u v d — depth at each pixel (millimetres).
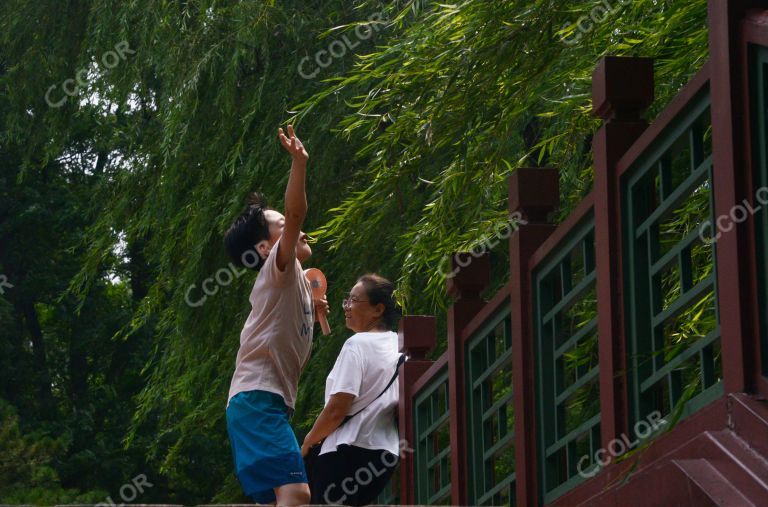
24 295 24828
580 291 3863
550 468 4109
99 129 15297
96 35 12055
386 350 5863
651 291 3418
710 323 4824
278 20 10703
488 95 5348
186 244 11445
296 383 4207
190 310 11305
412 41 5695
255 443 4039
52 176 24938
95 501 18391
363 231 6965
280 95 10734
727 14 2914
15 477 17438
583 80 5949
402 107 5684
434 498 5816
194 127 11148
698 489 2682
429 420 5910
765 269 2795
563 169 6984
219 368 11383
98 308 25438
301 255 4328
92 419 24062
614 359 3496
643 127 3615
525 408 4242
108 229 12188
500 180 6293
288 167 10508
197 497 24375
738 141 2871
